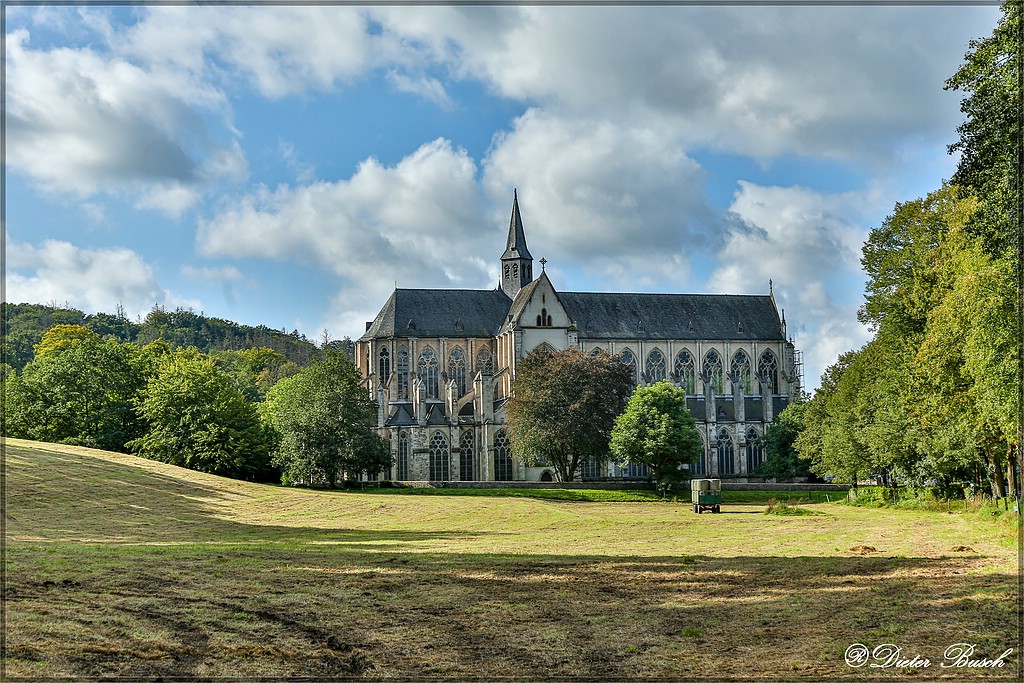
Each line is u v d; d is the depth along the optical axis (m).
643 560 45.00
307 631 27.81
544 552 49.25
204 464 120.44
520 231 175.75
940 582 35.84
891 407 90.44
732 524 76.31
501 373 156.62
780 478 151.88
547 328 154.38
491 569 41.16
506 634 27.89
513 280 174.25
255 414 130.62
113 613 29.03
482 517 85.75
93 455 110.38
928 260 80.19
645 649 26.25
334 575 38.50
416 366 160.50
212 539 60.19
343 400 125.25
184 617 29.02
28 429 127.56
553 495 124.62
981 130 44.38
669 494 129.00
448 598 33.31
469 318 166.12
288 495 102.31
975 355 53.72
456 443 145.38
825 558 45.41
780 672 24.06
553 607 31.92
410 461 142.62
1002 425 53.97
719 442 159.88
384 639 27.05
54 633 26.19
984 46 43.38
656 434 126.50
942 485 92.06
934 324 69.31
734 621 29.70
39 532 60.84
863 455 104.50
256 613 29.97
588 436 130.75
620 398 137.25
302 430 123.12
